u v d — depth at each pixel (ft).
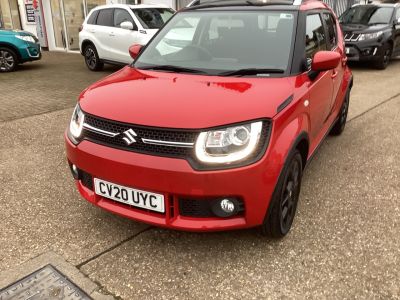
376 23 36.29
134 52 13.20
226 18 12.30
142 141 8.42
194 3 14.16
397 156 15.71
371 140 17.53
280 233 9.73
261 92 9.24
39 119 20.47
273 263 9.20
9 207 11.59
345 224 10.80
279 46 11.14
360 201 12.09
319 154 15.85
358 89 27.66
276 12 12.04
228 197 8.32
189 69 10.96
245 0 13.30
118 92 9.71
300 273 8.87
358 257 9.41
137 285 8.52
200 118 8.23
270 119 8.49
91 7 44.24
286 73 10.44
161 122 8.27
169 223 8.65
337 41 15.90
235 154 8.13
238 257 9.40
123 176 8.59
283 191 9.18
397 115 21.42
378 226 10.73
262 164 8.26
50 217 11.07
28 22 52.21
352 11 38.99
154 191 8.44
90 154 8.98
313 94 10.93
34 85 29.12
